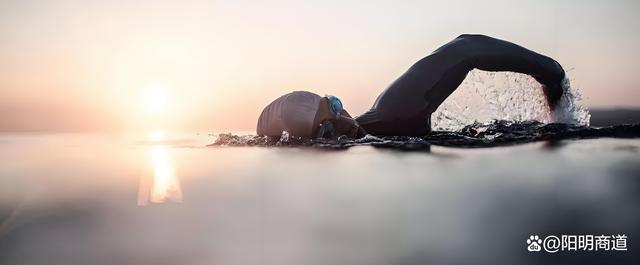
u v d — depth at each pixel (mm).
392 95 7055
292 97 7109
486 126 7516
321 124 6758
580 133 6629
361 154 5410
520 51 7094
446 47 7109
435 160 4727
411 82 6980
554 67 7199
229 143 7496
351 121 6801
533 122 7531
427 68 6980
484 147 5660
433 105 6949
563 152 5047
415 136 7020
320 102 6711
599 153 4934
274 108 7297
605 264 2033
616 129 6805
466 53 6953
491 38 7191
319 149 6078
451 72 6910
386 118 7012
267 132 7500
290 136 7047
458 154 5102
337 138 6875
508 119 7691
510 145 5750
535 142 5984
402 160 4816
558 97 7422
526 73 7172
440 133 7270
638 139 6090
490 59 6980
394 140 6723
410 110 6910
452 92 7027
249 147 6840
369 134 7137
